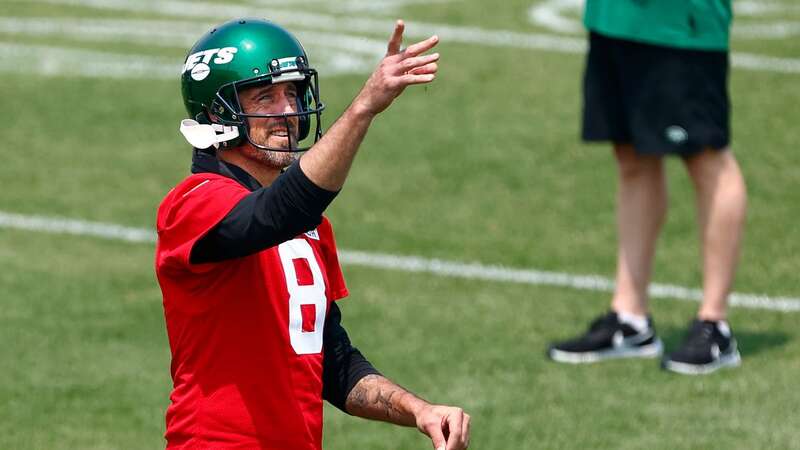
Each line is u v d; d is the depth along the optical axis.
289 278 11.87
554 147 37.16
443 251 29.42
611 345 23.39
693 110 22.27
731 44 48.38
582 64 46.66
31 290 26.84
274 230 10.75
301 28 52.59
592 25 22.92
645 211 23.38
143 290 27.00
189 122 11.72
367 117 10.55
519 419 20.88
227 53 11.78
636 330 23.47
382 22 53.59
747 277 27.48
